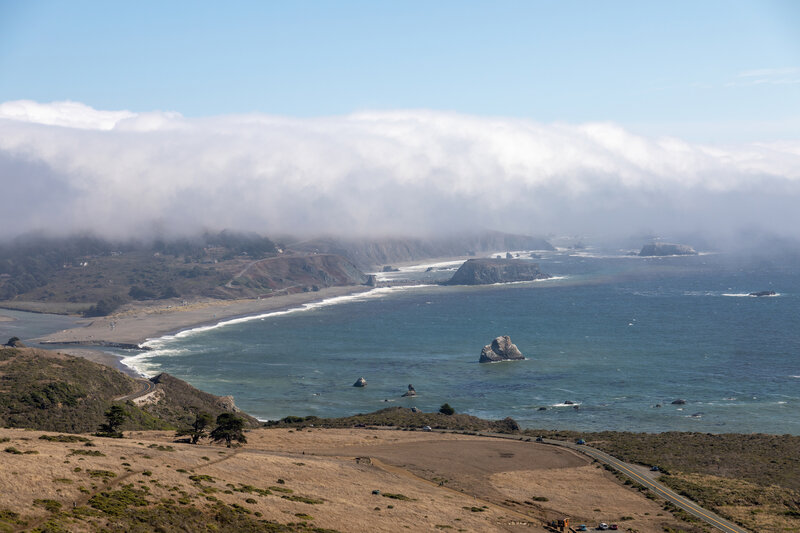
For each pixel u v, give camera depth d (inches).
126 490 3265.3
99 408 6929.1
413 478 4872.0
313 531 3302.2
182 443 5290.4
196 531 3004.4
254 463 4451.3
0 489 2940.5
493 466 5364.2
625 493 4761.3
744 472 5265.8
